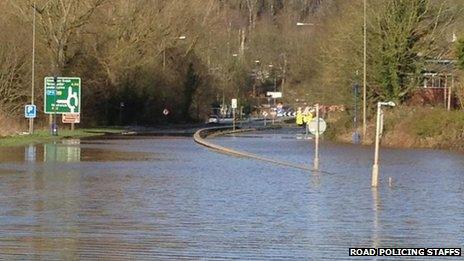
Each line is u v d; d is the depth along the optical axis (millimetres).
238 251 16922
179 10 101375
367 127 66312
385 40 67500
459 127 57438
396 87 68000
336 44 71625
